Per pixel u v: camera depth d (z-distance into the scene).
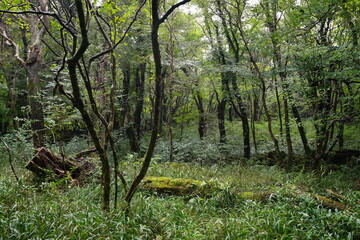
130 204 4.34
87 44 3.12
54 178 5.92
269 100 12.98
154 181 6.24
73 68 3.23
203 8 10.81
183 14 11.43
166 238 3.65
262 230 3.84
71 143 11.80
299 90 8.38
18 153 8.47
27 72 9.38
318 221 4.08
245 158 11.41
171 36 9.99
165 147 12.40
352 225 3.88
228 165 10.34
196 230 3.90
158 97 3.77
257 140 14.38
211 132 14.23
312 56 7.57
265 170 9.17
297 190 5.15
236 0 9.07
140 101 15.30
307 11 7.77
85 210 4.11
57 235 3.40
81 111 3.50
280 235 3.72
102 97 7.82
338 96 9.09
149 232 3.76
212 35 12.93
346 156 9.74
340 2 6.83
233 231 3.81
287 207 4.59
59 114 7.07
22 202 4.32
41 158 6.27
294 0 8.17
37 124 9.15
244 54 13.05
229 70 10.32
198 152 11.64
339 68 7.90
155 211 4.38
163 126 16.95
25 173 6.69
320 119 7.77
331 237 3.63
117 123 15.28
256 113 18.70
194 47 11.45
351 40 7.69
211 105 20.06
